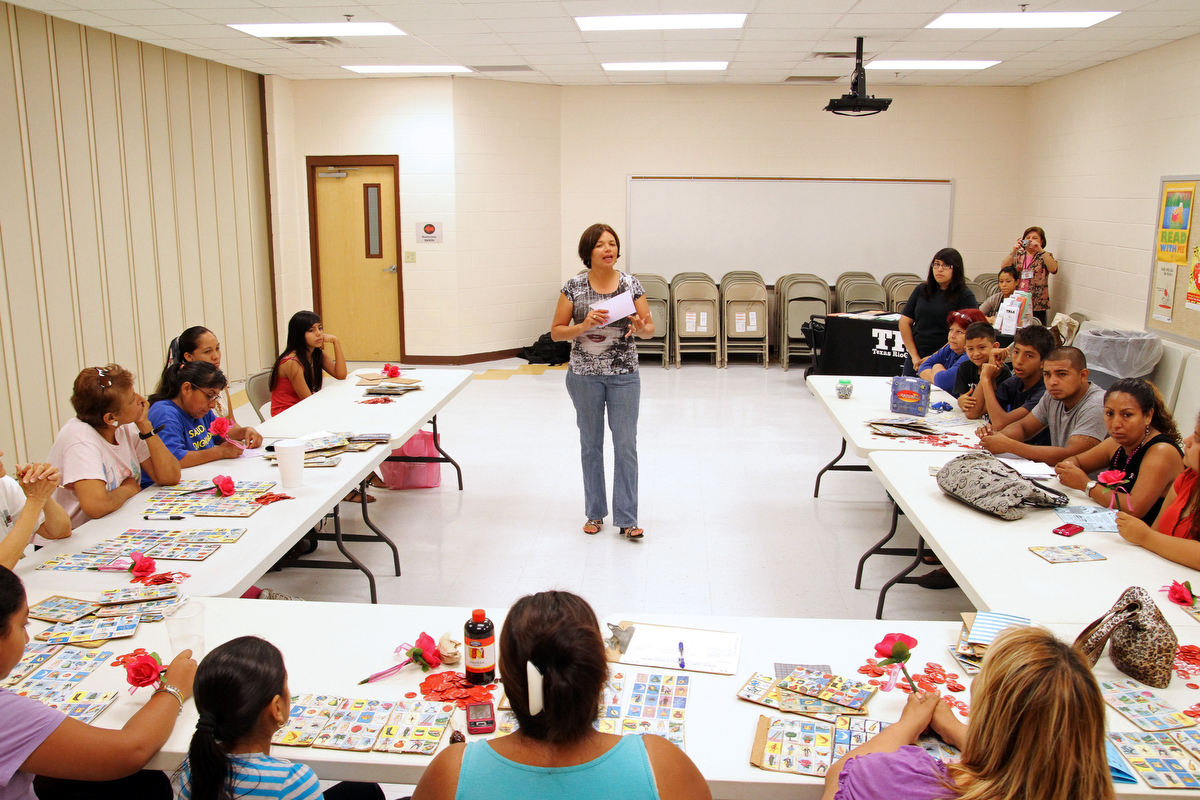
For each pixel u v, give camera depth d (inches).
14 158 213.9
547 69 315.0
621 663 78.8
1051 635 52.9
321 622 85.6
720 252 372.2
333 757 65.7
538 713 48.8
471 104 336.8
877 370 299.0
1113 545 102.1
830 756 65.3
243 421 282.7
